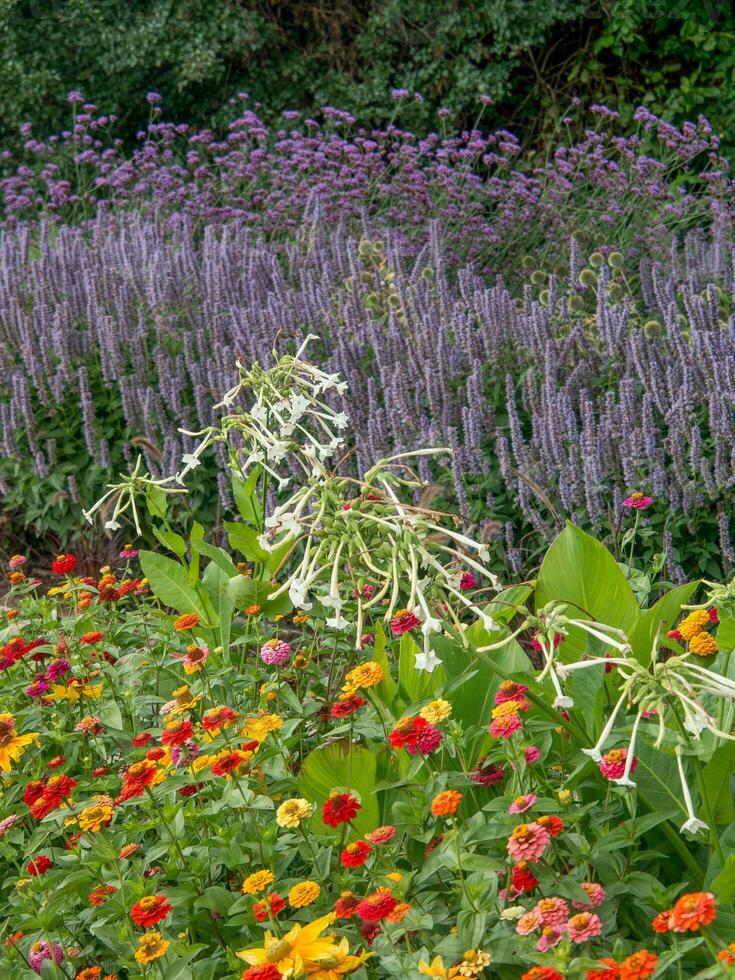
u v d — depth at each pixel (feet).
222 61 45.98
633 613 8.97
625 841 6.82
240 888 7.88
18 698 10.73
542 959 5.82
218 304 19.79
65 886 7.47
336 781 7.95
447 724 7.93
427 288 19.39
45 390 18.97
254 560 10.75
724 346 15.30
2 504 19.75
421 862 7.84
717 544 14.79
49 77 44.24
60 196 34.50
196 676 10.34
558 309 19.04
